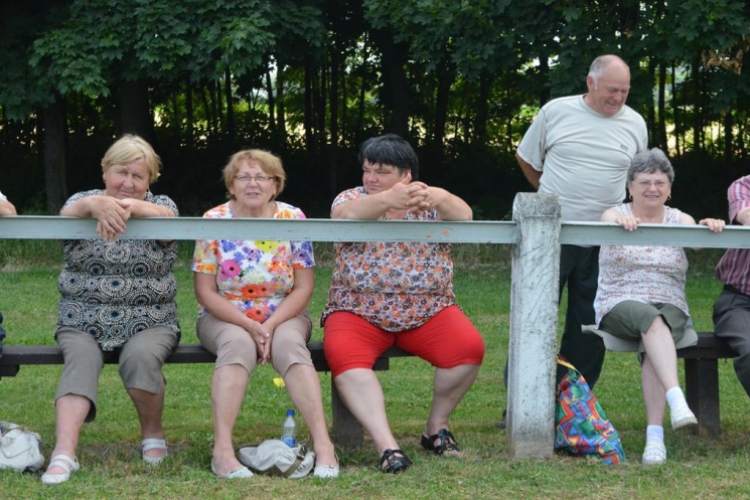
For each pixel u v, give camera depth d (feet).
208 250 15.05
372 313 15.08
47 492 12.83
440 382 15.25
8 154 60.29
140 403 14.49
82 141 63.62
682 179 58.44
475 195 61.05
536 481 13.52
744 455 15.19
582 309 18.02
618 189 18.01
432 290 15.21
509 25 41.70
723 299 16.49
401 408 19.62
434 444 15.29
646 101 41.11
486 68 43.80
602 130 17.80
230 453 13.87
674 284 16.01
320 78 65.77
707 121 61.52
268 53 46.78
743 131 60.13
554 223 14.23
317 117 65.77
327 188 63.16
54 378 22.12
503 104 65.00
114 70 46.16
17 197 55.98
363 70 65.00
